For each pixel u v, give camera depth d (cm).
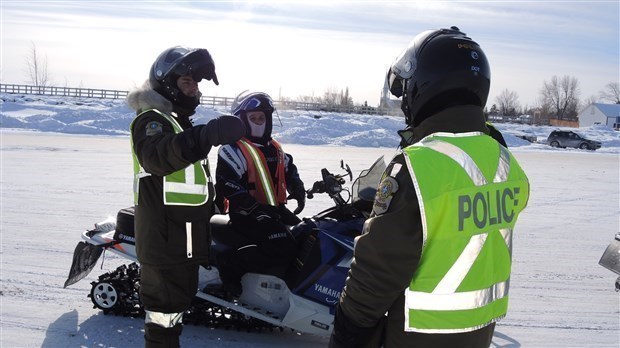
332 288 390
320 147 2472
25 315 457
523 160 2269
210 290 421
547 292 574
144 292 334
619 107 7744
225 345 416
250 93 454
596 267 670
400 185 189
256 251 404
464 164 195
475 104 209
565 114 8194
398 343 199
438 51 202
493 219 200
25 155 1611
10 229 741
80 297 502
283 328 452
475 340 200
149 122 312
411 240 185
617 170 1923
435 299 192
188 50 338
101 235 454
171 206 321
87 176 1239
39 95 4534
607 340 456
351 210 398
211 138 276
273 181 453
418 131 210
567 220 959
